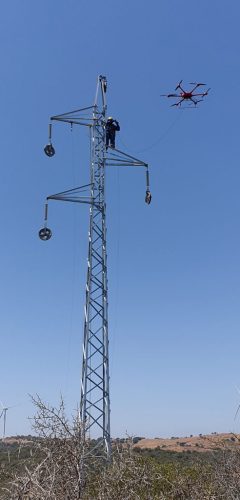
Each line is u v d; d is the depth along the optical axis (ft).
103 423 49.73
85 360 51.49
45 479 24.43
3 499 24.03
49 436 26.18
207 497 38.29
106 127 61.46
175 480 41.32
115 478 29.09
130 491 29.37
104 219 57.82
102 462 32.45
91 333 52.80
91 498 28.25
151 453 92.12
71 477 25.35
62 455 25.76
